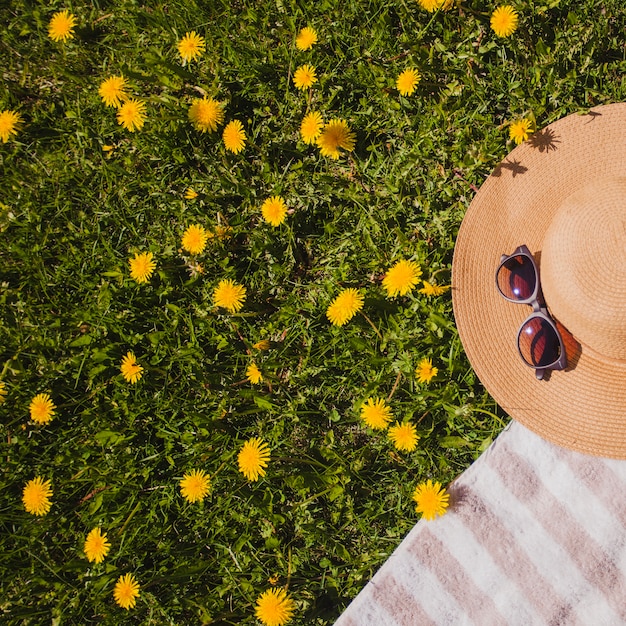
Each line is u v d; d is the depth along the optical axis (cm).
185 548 101
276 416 101
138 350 104
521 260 87
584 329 83
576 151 90
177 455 103
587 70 99
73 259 105
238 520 100
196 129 101
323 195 102
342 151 103
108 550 98
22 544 102
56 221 106
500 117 101
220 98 104
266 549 100
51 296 105
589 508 96
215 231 101
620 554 95
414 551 98
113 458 102
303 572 100
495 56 101
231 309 98
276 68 104
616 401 87
